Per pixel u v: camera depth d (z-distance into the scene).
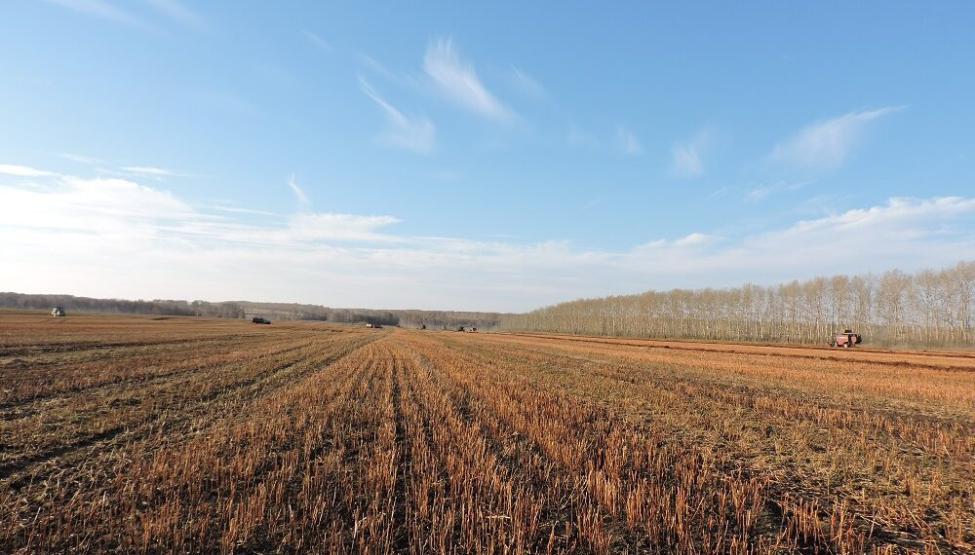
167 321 111.25
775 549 6.84
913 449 12.50
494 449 11.39
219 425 13.41
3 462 9.73
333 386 20.92
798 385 24.78
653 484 9.05
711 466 10.45
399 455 10.77
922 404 19.77
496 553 6.60
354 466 9.99
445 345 59.06
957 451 12.01
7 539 6.64
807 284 107.62
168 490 8.29
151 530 6.67
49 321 79.75
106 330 60.31
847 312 101.19
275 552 6.46
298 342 56.19
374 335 93.44
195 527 6.89
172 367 25.86
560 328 179.62
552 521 7.60
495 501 8.16
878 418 16.16
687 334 132.12
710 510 8.15
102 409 15.11
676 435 13.49
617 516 7.82
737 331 117.62
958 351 64.75
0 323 66.44
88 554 6.26
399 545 6.81
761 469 10.63
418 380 24.06
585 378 25.78
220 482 8.75
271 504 7.94
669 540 6.97
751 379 27.00
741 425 14.72
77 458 10.23
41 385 18.80
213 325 100.06
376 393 19.45
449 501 8.16
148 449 11.00
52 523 7.10
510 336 104.44
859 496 9.05
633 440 11.95
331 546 6.35
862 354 51.31
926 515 8.21
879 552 6.82
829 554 6.84
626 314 151.25
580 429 13.64
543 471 9.79
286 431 12.77
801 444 12.59
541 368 31.08
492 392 19.44
